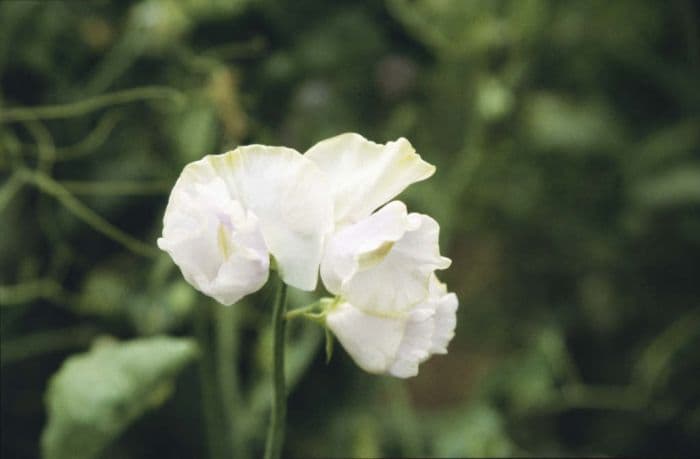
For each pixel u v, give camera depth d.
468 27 0.95
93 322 0.91
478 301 1.15
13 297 0.85
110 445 0.89
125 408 0.72
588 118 1.02
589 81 1.04
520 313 1.13
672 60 1.04
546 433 0.99
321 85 0.91
